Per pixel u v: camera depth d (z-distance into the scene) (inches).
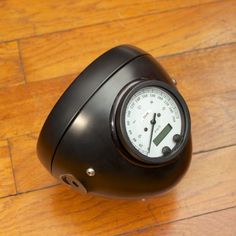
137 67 24.6
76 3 34.1
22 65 32.3
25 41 33.0
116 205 28.8
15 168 29.6
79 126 23.9
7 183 29.2
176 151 24.5
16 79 31.9
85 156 24.2
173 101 24.8
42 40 33.0
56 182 29.2
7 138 30.3
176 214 28.6
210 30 33.5
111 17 33.8
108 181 24.8
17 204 28.7
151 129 24.3
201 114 30.9
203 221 28.5
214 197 29.0
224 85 31.7
